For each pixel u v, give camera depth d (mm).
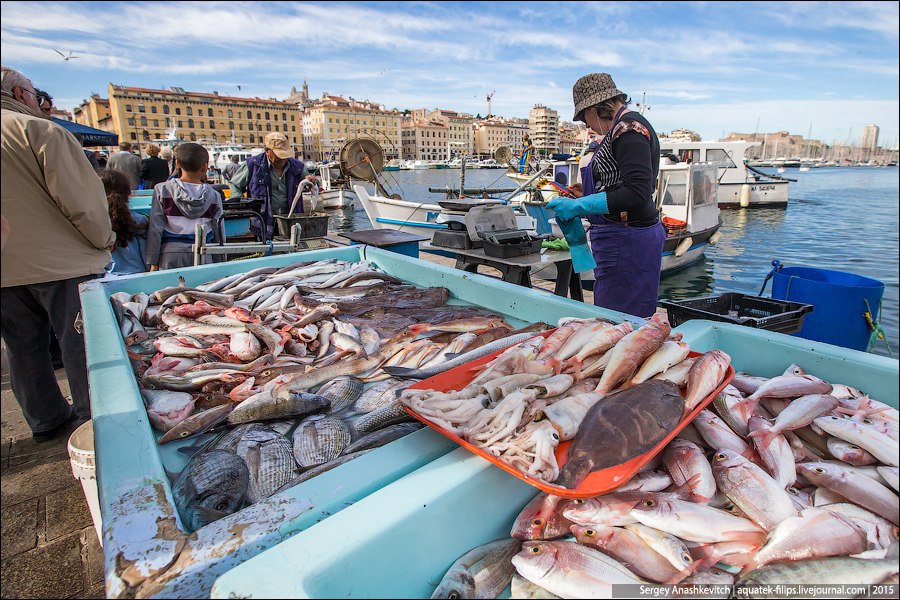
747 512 1395
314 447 1904
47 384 3225
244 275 4145
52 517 2520
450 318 3223
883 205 22344
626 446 1364
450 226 5379
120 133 92688
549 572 1262
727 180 20594
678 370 1766
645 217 2959
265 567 1050
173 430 1987
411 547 1230
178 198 4781
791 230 16281
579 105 2961
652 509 1370
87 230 3064
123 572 1108
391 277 4277
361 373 2578
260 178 6848
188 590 1098
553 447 1383
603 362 1815
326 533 1149
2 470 2930
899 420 1560
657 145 2904
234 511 1581
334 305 3428
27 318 3053
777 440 1611
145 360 2750
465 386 1843
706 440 1640
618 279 3076
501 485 1451
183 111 97938
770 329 2717
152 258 4852
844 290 3398
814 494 1488
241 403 2143
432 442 1626
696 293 9625
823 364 1979
